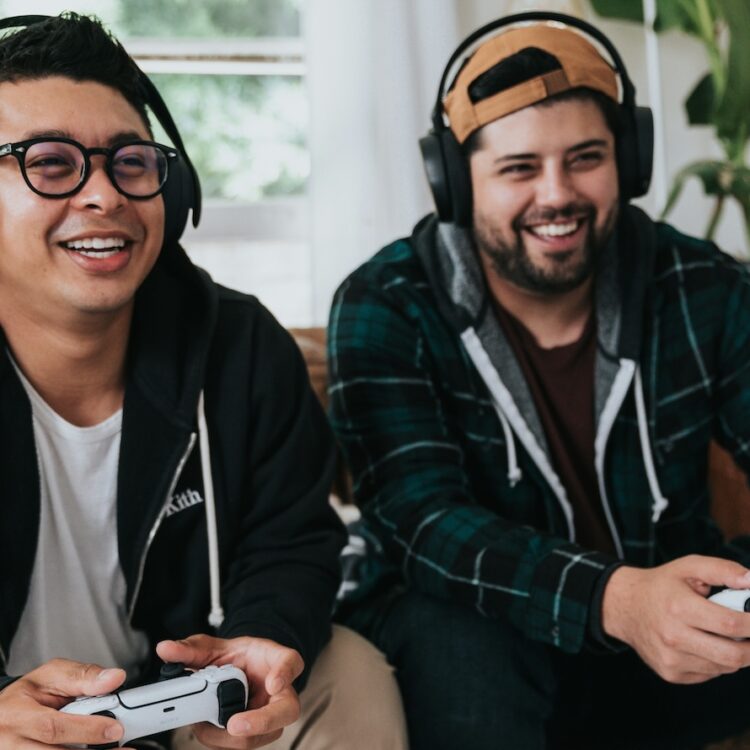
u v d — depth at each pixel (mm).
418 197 2438
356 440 1491
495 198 1425
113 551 1245
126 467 1220
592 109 1413
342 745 1241
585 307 1512
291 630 1202
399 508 1422
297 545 1309
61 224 1091
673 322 1525
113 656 1281
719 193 2477
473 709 1323
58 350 1167
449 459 1460
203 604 1302
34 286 1111
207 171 2541
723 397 1545
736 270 1568
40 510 1186
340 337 1509
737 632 1116
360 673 1305
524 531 1339
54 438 1201
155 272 1264
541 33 1437
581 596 1252
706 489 1587
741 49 2449
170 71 2498
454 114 1456
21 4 2393
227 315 1323
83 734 947
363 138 2436
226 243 2549
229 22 2514
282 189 2576
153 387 1230
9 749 950
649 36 2730
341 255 2447
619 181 1473
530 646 1348
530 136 1399
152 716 987
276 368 1327
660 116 2754
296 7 2531
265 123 2553
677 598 1150
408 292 1513
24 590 1184
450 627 1358
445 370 1506
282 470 1320
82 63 1109
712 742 1490
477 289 1490
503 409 1481
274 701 1036
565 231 1425
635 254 1521
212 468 1283
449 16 2441
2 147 1076
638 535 1505
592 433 1503
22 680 1001
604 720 1467
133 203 1118
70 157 1087
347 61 2424
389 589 1513
